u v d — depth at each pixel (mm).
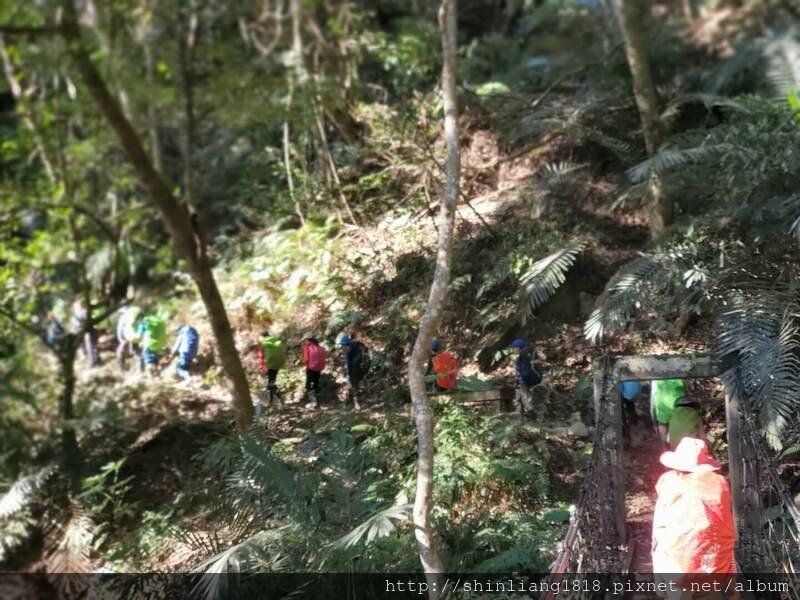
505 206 13289
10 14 6957
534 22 19047
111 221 11617
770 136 9227
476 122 15172
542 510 7797
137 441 11477
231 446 8242
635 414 9750
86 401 11195
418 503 6137
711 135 9945
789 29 14344
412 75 16281
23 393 10328
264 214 16109
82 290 11562
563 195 13078
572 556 5660
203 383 13758
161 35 8445
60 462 10305
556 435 9328
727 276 8516
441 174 14180
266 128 16125
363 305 13250
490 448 8625
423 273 13023
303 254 14367
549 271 10188
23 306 11297
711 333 10289
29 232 12438
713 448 8844
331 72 13797
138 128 8484
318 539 6809
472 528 7289
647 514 7637
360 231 14328
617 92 14109
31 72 8758
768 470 6191
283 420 11383
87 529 9562
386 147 14906
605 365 6617
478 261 12586
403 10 18281
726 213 9430
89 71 7285
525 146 14430
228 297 14938
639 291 8758
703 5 17531
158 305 15805
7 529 9594
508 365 11328
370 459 8305
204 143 16750
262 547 6590
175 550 8703
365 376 12211
